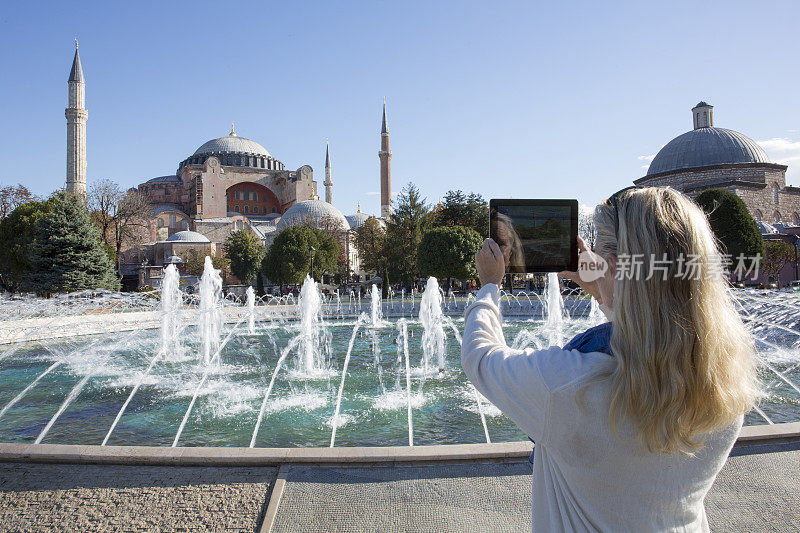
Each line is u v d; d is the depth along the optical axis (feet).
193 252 223.71
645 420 3.74
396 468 14.52
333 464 14.90
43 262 110.52
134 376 40.91
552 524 4.48
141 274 198.08
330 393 33.42
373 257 197.06
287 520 11.96
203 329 54.60
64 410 30.48
